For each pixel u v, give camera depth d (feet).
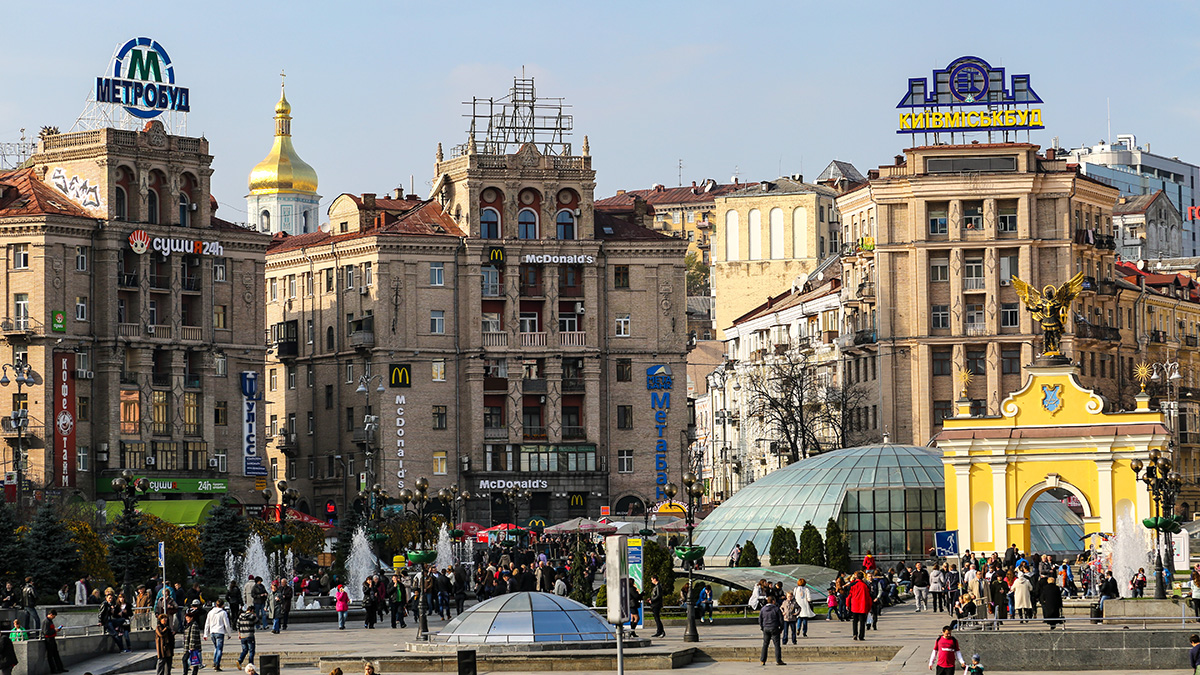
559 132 572.10
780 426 565.53
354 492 546.67
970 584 262.67
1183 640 193.36
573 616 211.41
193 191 492.95
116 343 467.52
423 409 537.24
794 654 211.82
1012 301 534.37
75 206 476.54
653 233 568.82
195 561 356.79
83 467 463.42
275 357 578.66
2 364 458.09
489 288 547.08
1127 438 333.62
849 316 568.41
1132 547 312.29
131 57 492.13
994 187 532.73
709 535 372.99
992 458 339.77
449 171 555.69
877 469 364.58
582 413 551.18
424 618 240.73
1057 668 195.11
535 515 546.67
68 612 254.68
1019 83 543.80
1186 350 611.06
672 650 204.95
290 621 290.97
